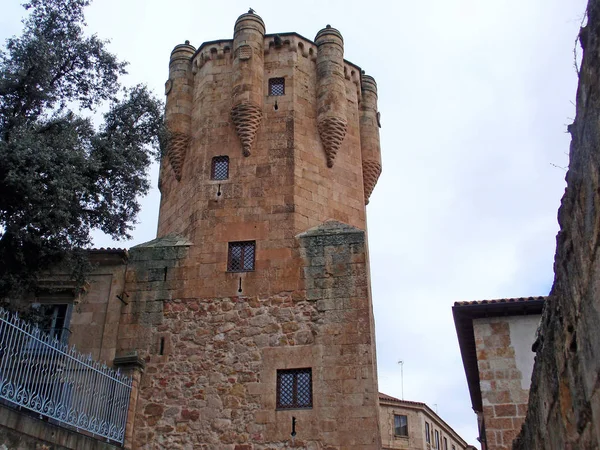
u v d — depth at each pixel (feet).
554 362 30.14
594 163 19.77
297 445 57.41
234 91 75.51
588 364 22.99
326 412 58.29
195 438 59.06
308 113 76.33
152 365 63.10
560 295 27.07
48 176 52.06
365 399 58.29
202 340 63.72
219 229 69.26
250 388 60.54
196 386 61.46
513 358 62.85
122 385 58.85
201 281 66.74
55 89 59.16
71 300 67.31
